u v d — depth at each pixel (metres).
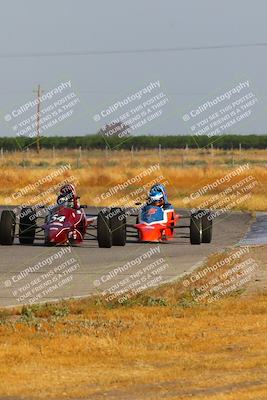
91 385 36.00
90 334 45.56
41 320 49.81
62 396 34.47
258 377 36.38
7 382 36.56
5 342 43.78
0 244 88.06
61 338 44.53
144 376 37.16
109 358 40.56
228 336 44.66
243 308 52.62
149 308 53.22
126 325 47.47
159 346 42.66
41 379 36.97
